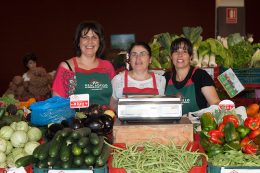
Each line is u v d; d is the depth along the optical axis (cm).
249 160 274
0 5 1173
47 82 722
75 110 370
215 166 262
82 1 1197
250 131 305
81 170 258
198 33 638
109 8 1205
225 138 296
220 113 332
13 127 317
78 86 410
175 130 301
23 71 1195
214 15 1216
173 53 425
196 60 604
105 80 420
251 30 1262
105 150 270
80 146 260
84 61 420
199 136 329
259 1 1252
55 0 1191
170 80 436
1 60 1189
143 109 300
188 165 274
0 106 400
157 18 1217
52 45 1199
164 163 275
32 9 1186
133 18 1212
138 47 414
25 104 478
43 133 321
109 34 1209
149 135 301
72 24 1200
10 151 309
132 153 286
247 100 564
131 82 423
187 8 1218
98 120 317
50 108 329
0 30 1180
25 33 1190
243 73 552
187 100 423
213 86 423
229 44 659
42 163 263
